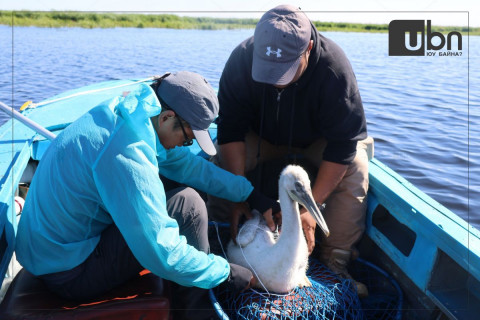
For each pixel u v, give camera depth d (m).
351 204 2.93
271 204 2.77
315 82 2.75
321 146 3.29
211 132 3.97
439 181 5.59
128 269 2.17
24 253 2.12
